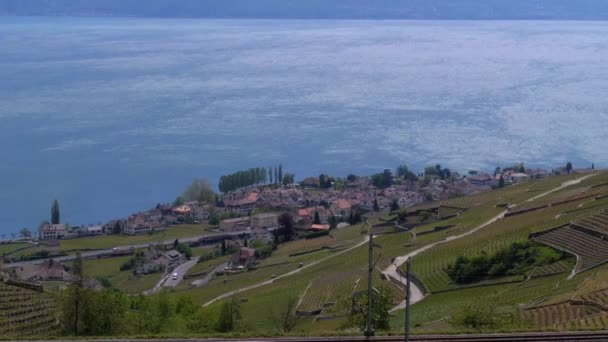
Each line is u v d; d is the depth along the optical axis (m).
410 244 183.38
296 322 117.00
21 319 105.19
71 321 93.06
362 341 72.12
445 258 154.75
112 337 76.75
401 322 106.44
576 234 147.50
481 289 130.38
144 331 94.50
